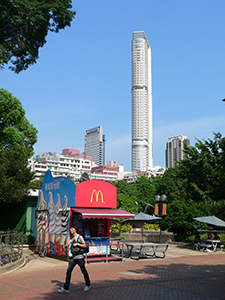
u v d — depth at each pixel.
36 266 13.05
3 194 19.95
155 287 8.89
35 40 21.38
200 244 21.39
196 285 9.40
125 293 8.04
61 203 15.73
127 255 17.89
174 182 49.91
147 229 38.62
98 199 15.29
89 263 14.16
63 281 9.58
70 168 179.12
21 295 7.67
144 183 72.12
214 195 39.22
